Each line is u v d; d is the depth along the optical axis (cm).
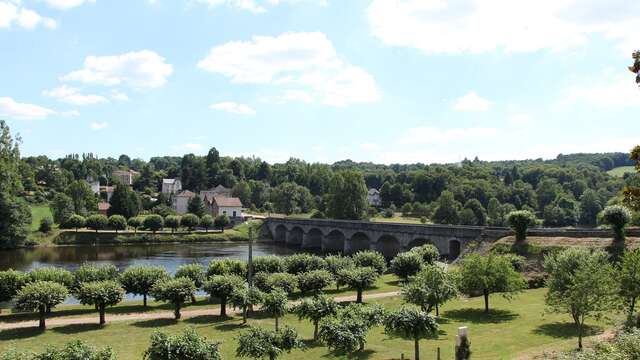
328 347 3938
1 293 5522
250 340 3456
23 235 12812
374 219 17675
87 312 5556
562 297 4078
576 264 4428
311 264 7375
